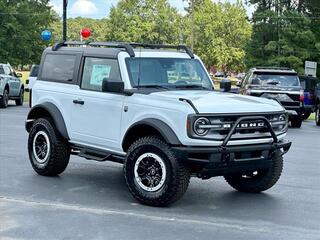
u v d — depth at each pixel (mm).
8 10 48625
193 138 6531
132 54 7645
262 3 46906
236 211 6840
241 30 78375
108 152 7738
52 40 53250
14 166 9477
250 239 5680
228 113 6680
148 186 6918
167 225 6129
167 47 8383
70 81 8352
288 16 42906
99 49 8031
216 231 5941
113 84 7254
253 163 7008
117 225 6090
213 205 7129
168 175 6676
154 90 7453
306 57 41906
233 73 83188
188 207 6973
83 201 7156
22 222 6137
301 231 6016
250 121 6832
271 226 6188
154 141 6797
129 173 7047
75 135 8172
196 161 6566
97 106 7758
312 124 22281
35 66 24953
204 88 8008
